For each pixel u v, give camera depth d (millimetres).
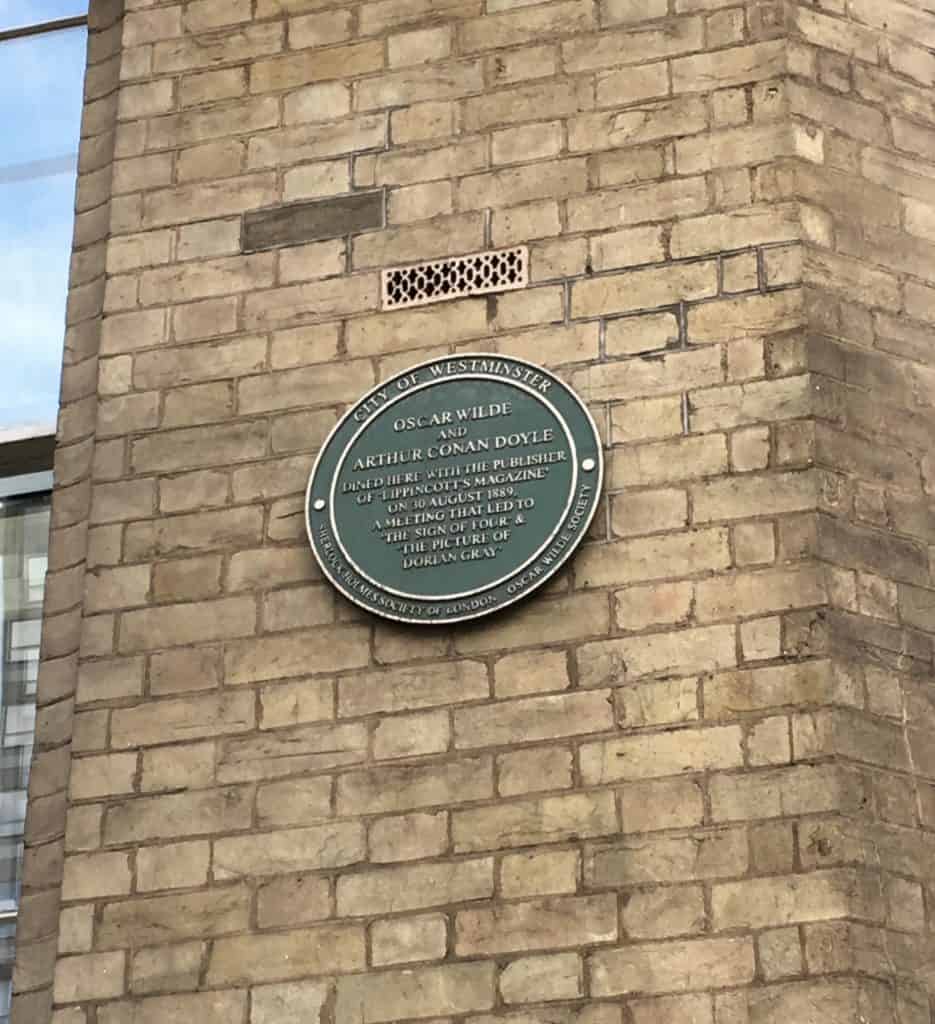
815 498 13031
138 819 13281
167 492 14055
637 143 14102
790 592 12844
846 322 13586
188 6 15312
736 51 14188
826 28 14336
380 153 14539
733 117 14023
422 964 12578
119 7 15938
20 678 14750
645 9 14422
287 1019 12648
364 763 13086
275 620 13562
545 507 13352
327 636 13438
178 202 14781
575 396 13555
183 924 13000
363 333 14125
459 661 13164
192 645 13625
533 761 12836
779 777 12445
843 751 12469
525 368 13719
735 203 13812
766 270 13617
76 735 13562
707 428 13320
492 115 14422
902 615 13016
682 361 13508
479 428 13641
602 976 12289
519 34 14586
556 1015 12273
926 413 13570
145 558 13922
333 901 12828
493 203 14203
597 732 12797
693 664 12805
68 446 14664
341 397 14023
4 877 14242
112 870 13211
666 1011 12125
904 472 13375
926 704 12844
